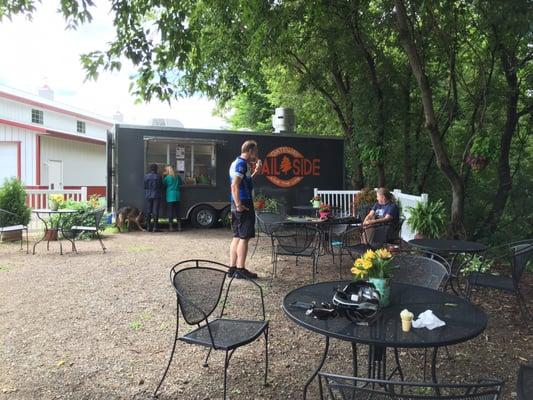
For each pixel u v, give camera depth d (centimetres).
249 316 454
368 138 1103
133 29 540
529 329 425
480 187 1172
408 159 1159
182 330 415
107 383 317
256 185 1175
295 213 1204
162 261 716
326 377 184
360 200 976
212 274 341
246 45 991
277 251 609
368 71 1091
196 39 588
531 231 1123
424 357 335
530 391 217
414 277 359
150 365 345
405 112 1119
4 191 905
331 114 1355
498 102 992
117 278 601
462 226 827
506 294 538
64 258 734
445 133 1141
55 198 895
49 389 308
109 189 1115
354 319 240
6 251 796
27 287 554
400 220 691
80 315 454
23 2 524
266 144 1184
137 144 1084
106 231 1058
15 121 1631
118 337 398
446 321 240
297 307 260
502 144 1013
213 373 334
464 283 577
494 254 730
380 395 175
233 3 719
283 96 1503
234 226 586
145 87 567
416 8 830
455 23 869
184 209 1131
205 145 1141
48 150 1706
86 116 2206
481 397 174
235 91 1256
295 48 1094
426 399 165
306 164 1220
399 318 245
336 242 818
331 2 907
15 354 362
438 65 1049
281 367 344
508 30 699
